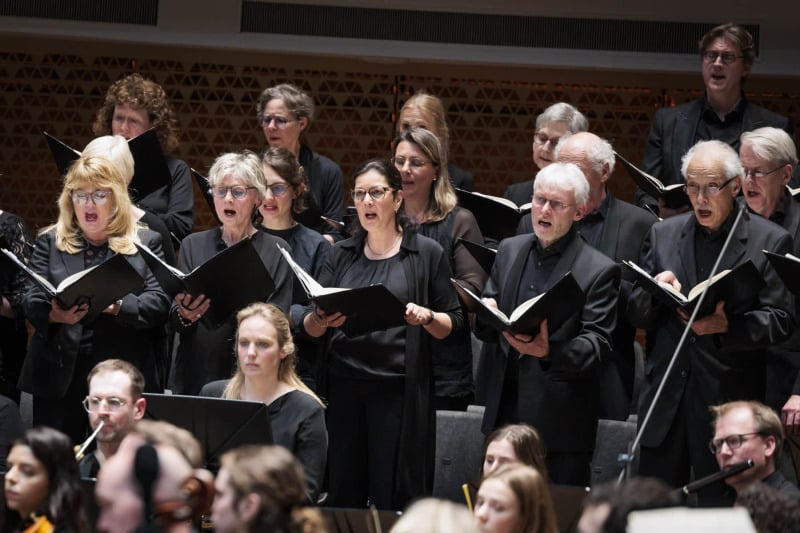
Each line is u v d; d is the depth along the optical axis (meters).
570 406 11.00
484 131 20.62
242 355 10.92
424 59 19.81
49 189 20.64
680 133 15.57
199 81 20.52
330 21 19.78
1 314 12.23
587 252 11.32
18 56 20.50
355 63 20.33
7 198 20.61
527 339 10.50
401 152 13.20
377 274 11.94
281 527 5.98
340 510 8.76
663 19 19.62
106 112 15.01
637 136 20.47
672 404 11.09
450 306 12.02
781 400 11.25
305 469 10.78
